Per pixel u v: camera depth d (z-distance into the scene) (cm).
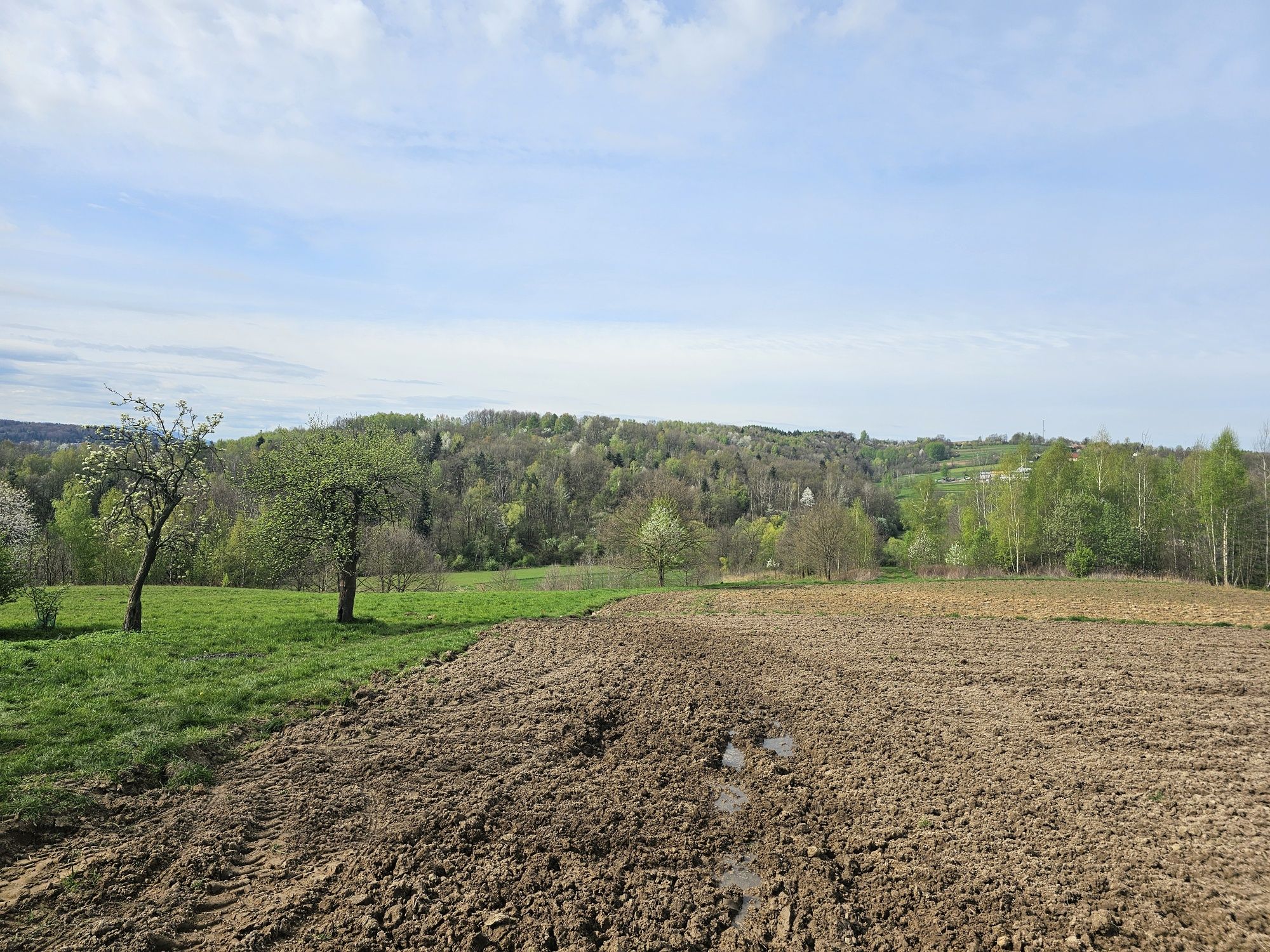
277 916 738
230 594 3450
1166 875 829
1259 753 1216
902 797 1071
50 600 2305
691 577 6178
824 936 739
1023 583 4716
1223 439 5191
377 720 1359
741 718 1480
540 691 1619
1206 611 3083
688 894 820
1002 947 709
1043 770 1159
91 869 795
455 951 695
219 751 1163
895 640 2359
